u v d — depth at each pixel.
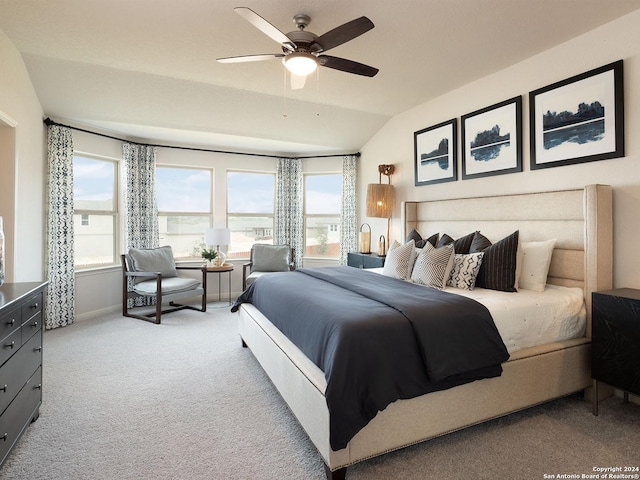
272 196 6.07
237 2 2.28
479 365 1.96
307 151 5.94
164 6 2.34
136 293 4.57
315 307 2.18
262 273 5.16
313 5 2.31
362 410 1.69
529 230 3.08
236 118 4.47
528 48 2.93
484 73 3.43
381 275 3.18
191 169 5.53
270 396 2.53
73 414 2.27
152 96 3.86
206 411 2.33
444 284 2.88
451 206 3.84
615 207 2.55
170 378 2.81
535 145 3.05
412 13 2.42
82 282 4.40
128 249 4.83
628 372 2.13
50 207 3.92
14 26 2.61
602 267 2.49
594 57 2.66
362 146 5.54
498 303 2.32
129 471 1.76
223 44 2.84
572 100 2.78
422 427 1.88
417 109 4.37
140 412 2.30
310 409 1.82
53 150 3.93
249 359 3.21
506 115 3.29
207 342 3.65
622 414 2.31
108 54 3.04
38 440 2.00
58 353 3.31
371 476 1.74
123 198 4.82
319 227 6.07
